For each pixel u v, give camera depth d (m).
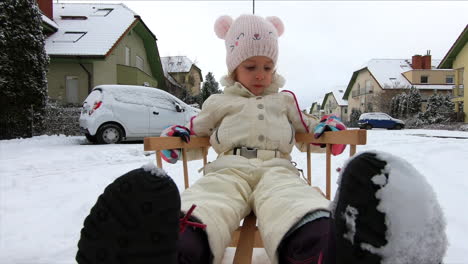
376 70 39.19
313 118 2.09
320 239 0.97
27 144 8.20
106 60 16.56
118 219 0.79
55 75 16.48
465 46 22.56
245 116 1.95
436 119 25.19
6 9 9.48
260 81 2.08
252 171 1.67
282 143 1.91
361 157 0.78
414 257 0.70
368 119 24.80
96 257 0.80
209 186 1.47
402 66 39.88
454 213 2.48
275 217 1.19
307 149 2.06
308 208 1.08
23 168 4.85
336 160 5.10
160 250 0.80
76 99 16.72
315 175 4.00
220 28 2.34
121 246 0.79
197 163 5.20
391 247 0.70
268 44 2.04
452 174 3.84
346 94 48.62
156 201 0.79
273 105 2.02
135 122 8.50
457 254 1.83
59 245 2.11
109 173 4.48
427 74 36.44
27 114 10.01
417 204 0.70
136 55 20.25
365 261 0.73
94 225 0.80
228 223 1.24
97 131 8.23
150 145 1.45
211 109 2.08
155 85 21.39
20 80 9.78
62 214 2.73
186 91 28.14
